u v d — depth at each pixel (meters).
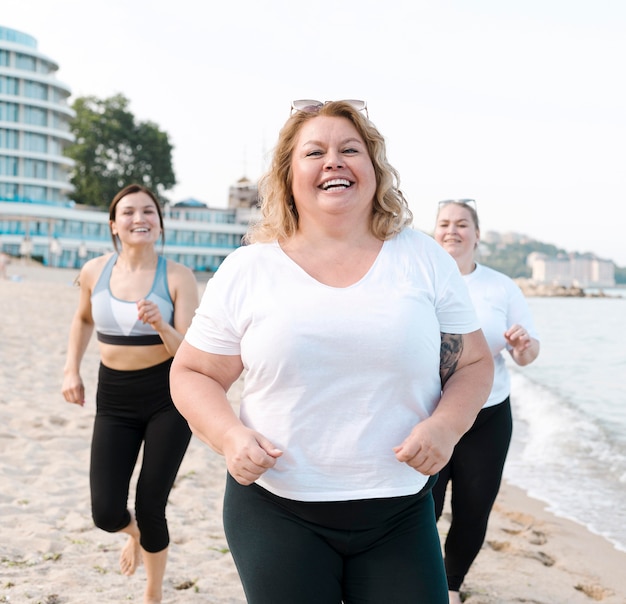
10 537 4.54
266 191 2.31
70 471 6.12
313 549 2.09
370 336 2.03
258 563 2.08
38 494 5.46
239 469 1.99
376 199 2.24
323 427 2.07
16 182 85.00
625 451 8.04
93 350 13.87
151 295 3.78
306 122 2.26
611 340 24.02
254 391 2.14
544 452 7.99
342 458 2.07
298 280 2.11
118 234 3.85
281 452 2.00
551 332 27.14
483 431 3.65
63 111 89.50
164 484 3.54
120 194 3.88
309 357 2.04
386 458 2.08
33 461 6.34
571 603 4.07
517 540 5.09
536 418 10.35
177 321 3.81
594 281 150.62
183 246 83.50
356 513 2.08
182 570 4.25
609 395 12.71
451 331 2.22
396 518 2.13
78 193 90.00
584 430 9.37
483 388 2.20
